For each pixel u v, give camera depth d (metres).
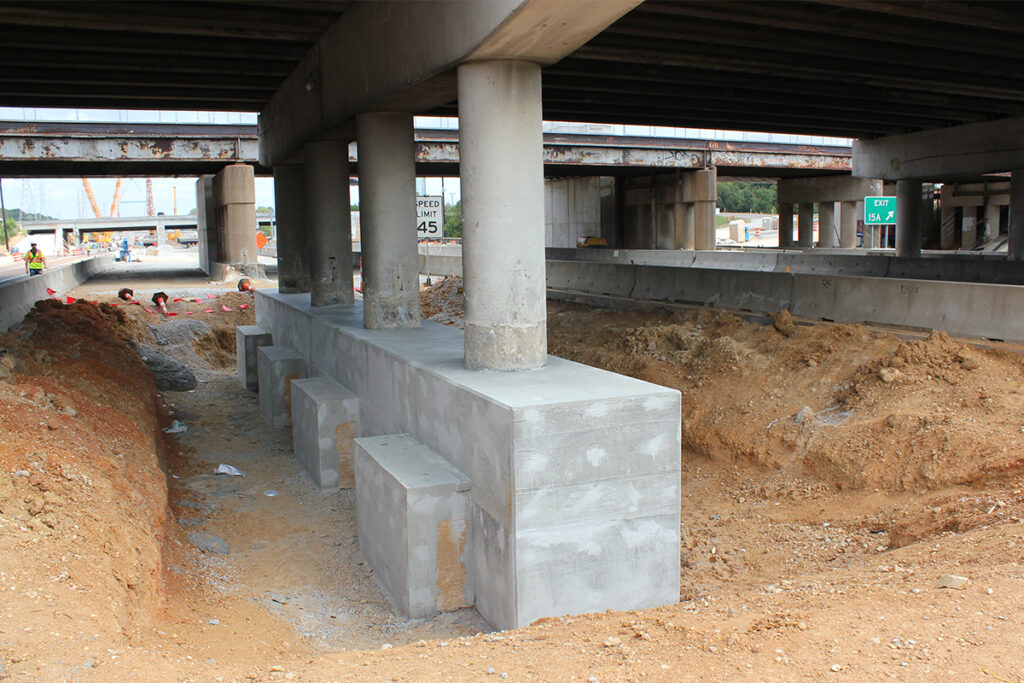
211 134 34.72
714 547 8.90
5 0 11.69
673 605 6.68
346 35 12.48
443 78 9.61
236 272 36.34
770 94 22.20
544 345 8.99
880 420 10.08
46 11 12.13
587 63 17.94
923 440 9.39
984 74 18.83
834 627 5.03
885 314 12.77
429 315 25.08
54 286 26.05
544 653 5.25
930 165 28.27
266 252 79.62
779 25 14.35
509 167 8.55
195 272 45.38
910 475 9.15
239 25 12.96
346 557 9.23
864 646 4.65
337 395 11.93
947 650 4.47
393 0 10.40
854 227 56.16
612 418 7.20
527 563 7.00
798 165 48.00
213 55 15.10
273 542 9.65
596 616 6.45
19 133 31.17
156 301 24.58
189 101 20.22
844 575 6.94
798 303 14.37
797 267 28.30
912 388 10.39
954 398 9.91
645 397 7.29
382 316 12.74
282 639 6.89
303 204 20.11
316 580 8.61
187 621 6.65
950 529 7.67
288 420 15.51
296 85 16.23
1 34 13.47
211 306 25.17
